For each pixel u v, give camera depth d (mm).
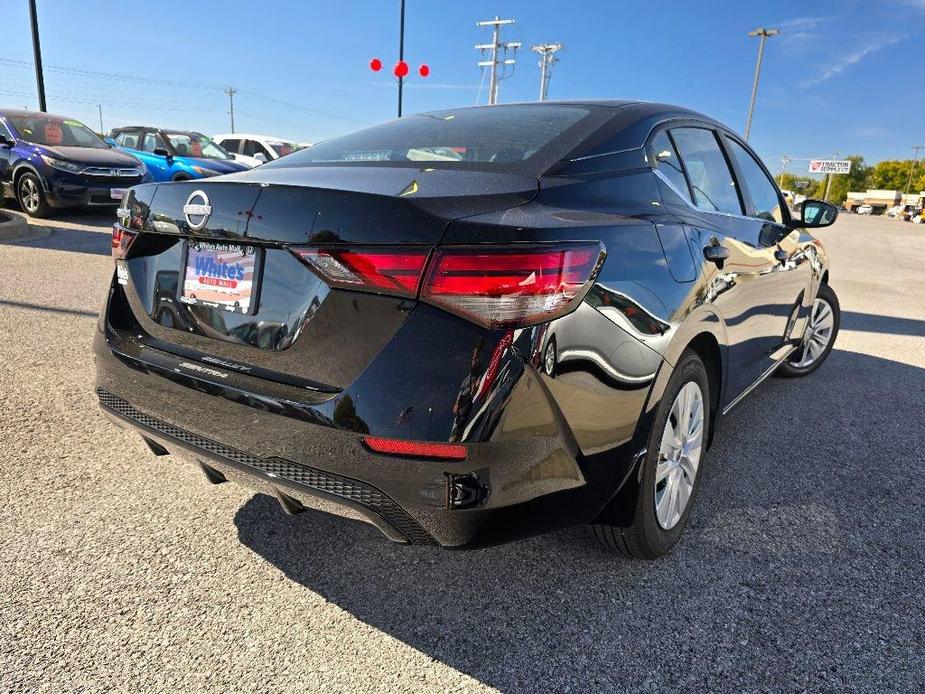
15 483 2572
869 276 11344
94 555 2168
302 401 1642
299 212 1667
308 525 2410
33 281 6004
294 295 1700
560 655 1815
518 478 1603
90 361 3969
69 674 1686
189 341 1947
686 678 1742
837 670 1776
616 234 1849
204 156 13945
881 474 3004
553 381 1595
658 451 2051
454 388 1517
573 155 2109
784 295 3389
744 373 2992
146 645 1797
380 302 1580
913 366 4965
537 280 1531
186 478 2693
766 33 42938
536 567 2207
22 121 10672
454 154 2174
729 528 2498
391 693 1672
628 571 2199
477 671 1752
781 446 3305
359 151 2350
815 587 2139
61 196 9922
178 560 2170
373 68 13914
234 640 1833
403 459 1544
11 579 2027
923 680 1746
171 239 2016
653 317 1911
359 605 1999
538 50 41656
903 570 2248
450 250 1521
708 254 2318
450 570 2182
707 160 2832
